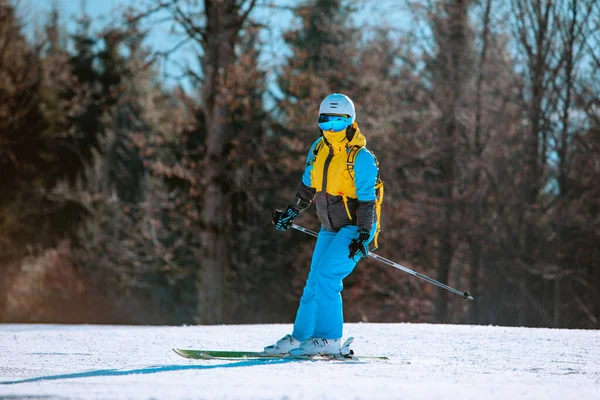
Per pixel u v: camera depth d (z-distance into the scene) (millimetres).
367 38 61188
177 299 83750
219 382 9922
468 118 56938
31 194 91938
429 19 58938
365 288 65812
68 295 80750
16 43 90125
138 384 9828
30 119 91750
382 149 59875
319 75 62344
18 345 16938
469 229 57531
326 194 13039
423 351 15273
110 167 89562
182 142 72875
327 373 11047
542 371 11930
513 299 58406
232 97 50156
